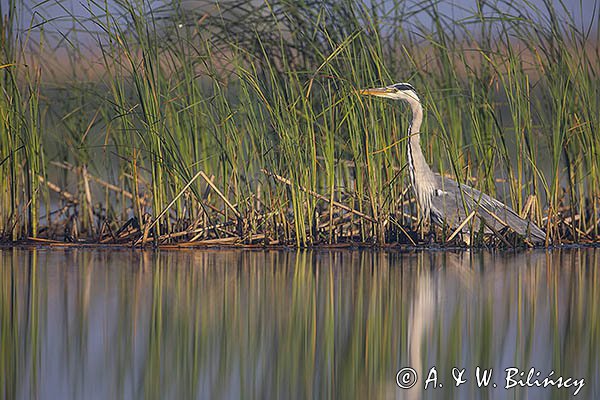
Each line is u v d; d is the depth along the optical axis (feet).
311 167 53.01
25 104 53.26
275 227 52.85
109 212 58.18
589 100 53.47
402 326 32.86
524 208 54.08
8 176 52.65
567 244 54.49
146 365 27.89
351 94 50.62
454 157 53.21
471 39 53.26
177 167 52.01
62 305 35.40
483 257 49.11
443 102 55.16
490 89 53.67
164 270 43.70
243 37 53.16
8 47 51.34
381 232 52.37
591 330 32.58
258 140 53.06
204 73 50.31
